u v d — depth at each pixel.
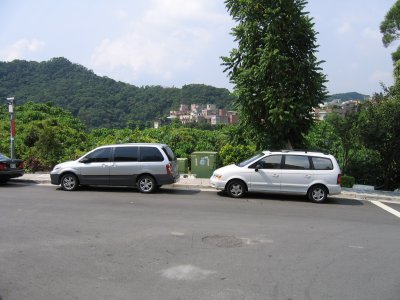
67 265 5.99
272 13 13.66
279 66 13.56
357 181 17.30
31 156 19.28
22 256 6.36
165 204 11.09
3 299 4.77
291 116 13.73
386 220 10.05
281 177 12.55
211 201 11.84
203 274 5.75
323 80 14.38
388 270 6.15
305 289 5.31
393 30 22.66
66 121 34.34
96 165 13.12
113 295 4.95
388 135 16.05
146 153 13.10
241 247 7.14
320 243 7.59
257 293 5.13
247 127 15.30
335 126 16.50
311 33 14.20
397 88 16.50
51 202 10.99
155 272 5.78
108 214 9.56
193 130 29.97
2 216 9.16
